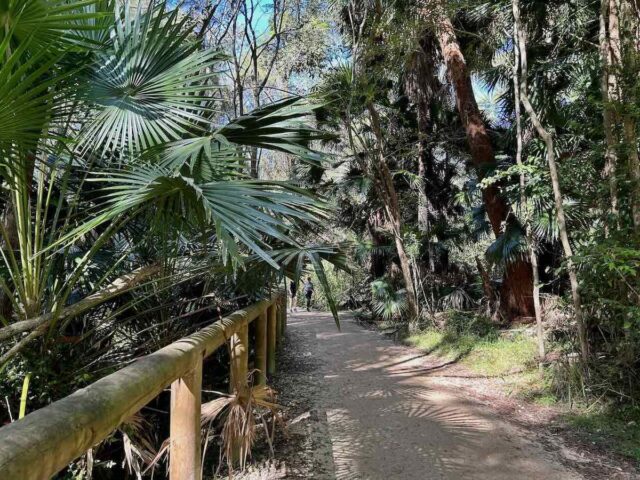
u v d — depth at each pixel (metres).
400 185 9.96
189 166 1.98
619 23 3.80
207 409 2.32
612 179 3.71
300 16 9.35
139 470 2.18
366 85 7.26
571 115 4.80
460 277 9.41
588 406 3.63
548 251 6.23
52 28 1.56
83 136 2.18
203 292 3.05
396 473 2.48
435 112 9.27
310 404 3.74
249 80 10.23
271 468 2.52
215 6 6.75
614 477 2.50
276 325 5.87
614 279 3.54
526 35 5.60
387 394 4.06
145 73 2.38
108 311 2.78
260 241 1.59
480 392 4.25
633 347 3.48
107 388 1.10
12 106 1.39
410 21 6.44
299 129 2.32
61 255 2.41
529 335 5.73
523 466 2.62
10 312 2.35
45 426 0.83
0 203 2.54
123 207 1.69
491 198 6.65
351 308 12.51
